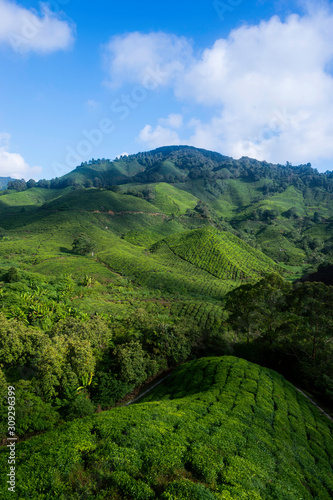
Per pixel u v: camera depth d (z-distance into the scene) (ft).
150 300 313.12
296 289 146.72
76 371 112.16
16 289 240.94
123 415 79.41
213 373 125.18
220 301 318.45
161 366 149.59
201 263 467.11
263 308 155.22
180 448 64.28
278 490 57.72
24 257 423.64
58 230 580.71
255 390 109.81
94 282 332.80
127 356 127.44
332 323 127.65
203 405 92.94
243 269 449.06
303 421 98.48
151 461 58.59
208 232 547.08
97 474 54.29
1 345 110.42
